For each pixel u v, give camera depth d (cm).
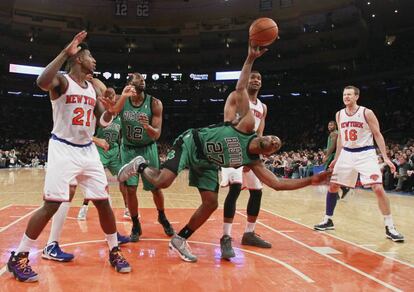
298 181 358
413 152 1366
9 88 3259
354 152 560
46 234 502
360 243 505
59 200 343
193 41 3359
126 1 3062
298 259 418
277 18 2916
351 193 1272
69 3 3014
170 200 973
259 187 479
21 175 1742
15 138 3164
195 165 401
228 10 3000
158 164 518
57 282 324
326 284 335
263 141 364
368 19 2534
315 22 2825
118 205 836
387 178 1377
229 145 380
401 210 853
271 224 640
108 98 363
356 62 2858
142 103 488
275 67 3281
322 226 595
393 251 461
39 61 3294
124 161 506
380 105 2714
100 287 313
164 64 3556
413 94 2567
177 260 404
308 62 3128
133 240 488
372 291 319
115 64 3509
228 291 311
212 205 407
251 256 429
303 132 3000
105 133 606
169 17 3122
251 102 484
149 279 338
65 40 3234
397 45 2622
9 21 2959
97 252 423
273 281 340
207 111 3641
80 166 358
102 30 3238
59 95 351
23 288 307
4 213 678
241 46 3309
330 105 3117
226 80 3453
